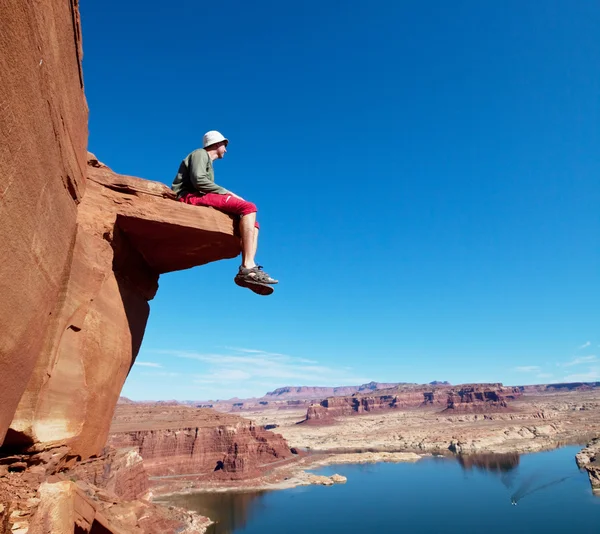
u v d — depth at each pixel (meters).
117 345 7.28
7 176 2.73
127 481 44.66
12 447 4.82
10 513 3.86
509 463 113.50
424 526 65.69
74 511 5.07
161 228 7.05
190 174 7.52
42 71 3.15
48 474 5.40
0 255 2.84
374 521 69.31
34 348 4.11
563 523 61.75
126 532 6.05
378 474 111.88
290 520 70.62
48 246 3.97
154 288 8.92
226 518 72.00
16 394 3.92
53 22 3.37
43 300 4.05
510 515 68.12
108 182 6.59
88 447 6.88
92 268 5.82
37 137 3.19
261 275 6.82
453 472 108.06
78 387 5.82
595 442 125.94
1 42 2.38
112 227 6.48
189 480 105.19
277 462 126.56
